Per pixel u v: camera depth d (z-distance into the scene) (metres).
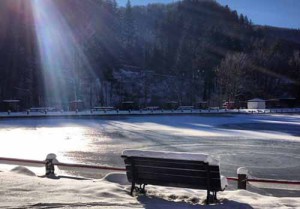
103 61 121.75
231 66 108.50
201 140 30.86
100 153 22.64
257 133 37.56
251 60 125.62
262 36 188.62
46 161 11.22
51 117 60.09
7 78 96.06
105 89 112.00
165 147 26.14
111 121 53.69
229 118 63.09
